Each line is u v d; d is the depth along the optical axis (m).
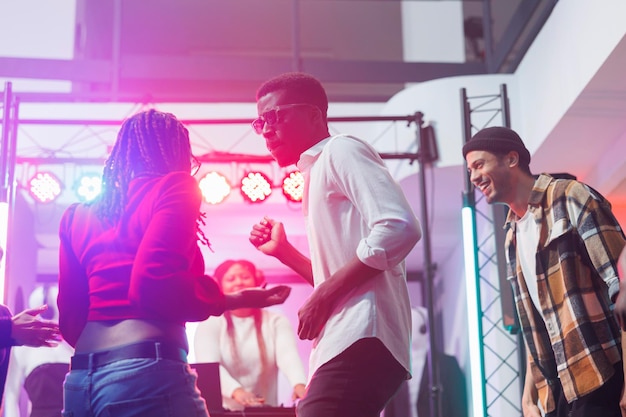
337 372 1.89
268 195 6.43
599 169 6.28
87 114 6.98
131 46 10.29
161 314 1.72
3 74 7.05
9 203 5.74
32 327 2.22
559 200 2.65
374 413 1.91
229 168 7.14
